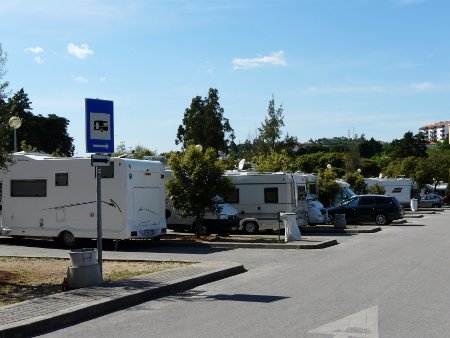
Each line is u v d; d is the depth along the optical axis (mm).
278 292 9578
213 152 19719
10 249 17297
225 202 23531
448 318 7402
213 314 7879
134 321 7562
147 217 17766
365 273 11703
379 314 7672
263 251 16406
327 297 9000
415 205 46688
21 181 18500
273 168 30516
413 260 13914
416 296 9008
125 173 16953
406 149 102812
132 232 17016
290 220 18734
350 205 30500
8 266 12641
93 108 9945
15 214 18594
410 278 10945
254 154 54438
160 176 18375
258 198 23328
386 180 48531
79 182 17547
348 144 120062
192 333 6793
